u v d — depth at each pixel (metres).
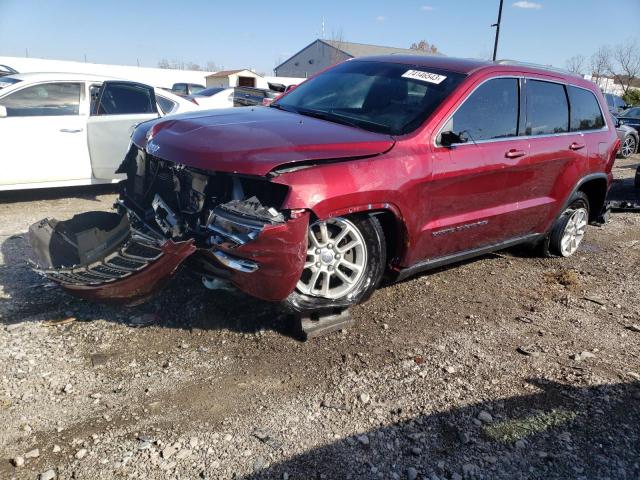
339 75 4.79
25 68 34.00
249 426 2.78
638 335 4.13
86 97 7.06
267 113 4.20
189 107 8.27
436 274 5.03
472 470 2.59
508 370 3.48
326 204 3.19
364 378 3.25
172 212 3.68
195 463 2.50
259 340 3.57
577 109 5.30
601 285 5.14
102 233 4.14
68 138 6.86
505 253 5.88
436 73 4.32
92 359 3.27
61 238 4.04
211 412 2.87
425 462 2.62
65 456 2.50
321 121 3.96
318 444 2.68
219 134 3.47
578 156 5.20
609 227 7.39
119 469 2.44
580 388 3.33
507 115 4.46
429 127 3.83
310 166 3.22
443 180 3.86
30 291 4.12
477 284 4.91
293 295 3.46
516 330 4.06
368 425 2.85
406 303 4.35
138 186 4.30
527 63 4.89
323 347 3.56
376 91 4.32
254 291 3.16
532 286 4.99
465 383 3.29
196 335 3.59
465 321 4.14
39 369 3.15
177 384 3.08
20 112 6.64
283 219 3.05
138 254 3.71
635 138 16.08
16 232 5.64
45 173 6.79
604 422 3.02
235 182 3.27
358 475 2.50
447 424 2.90
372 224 3.60
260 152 3.18
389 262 3.92
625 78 45.44
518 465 2.65
